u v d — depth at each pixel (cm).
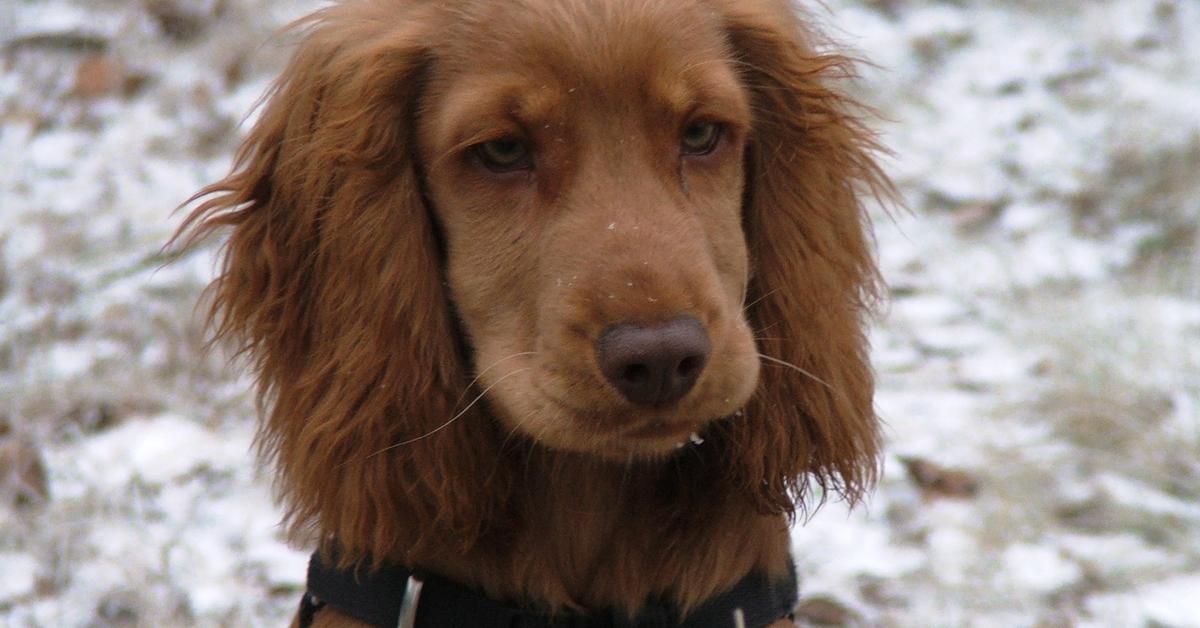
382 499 475
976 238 1248
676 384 422
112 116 1338
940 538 844
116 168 1250
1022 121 1442
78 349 1002
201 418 932
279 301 496
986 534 842
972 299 1138
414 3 486
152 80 1391
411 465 477
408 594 483
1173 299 1138
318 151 481
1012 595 799
